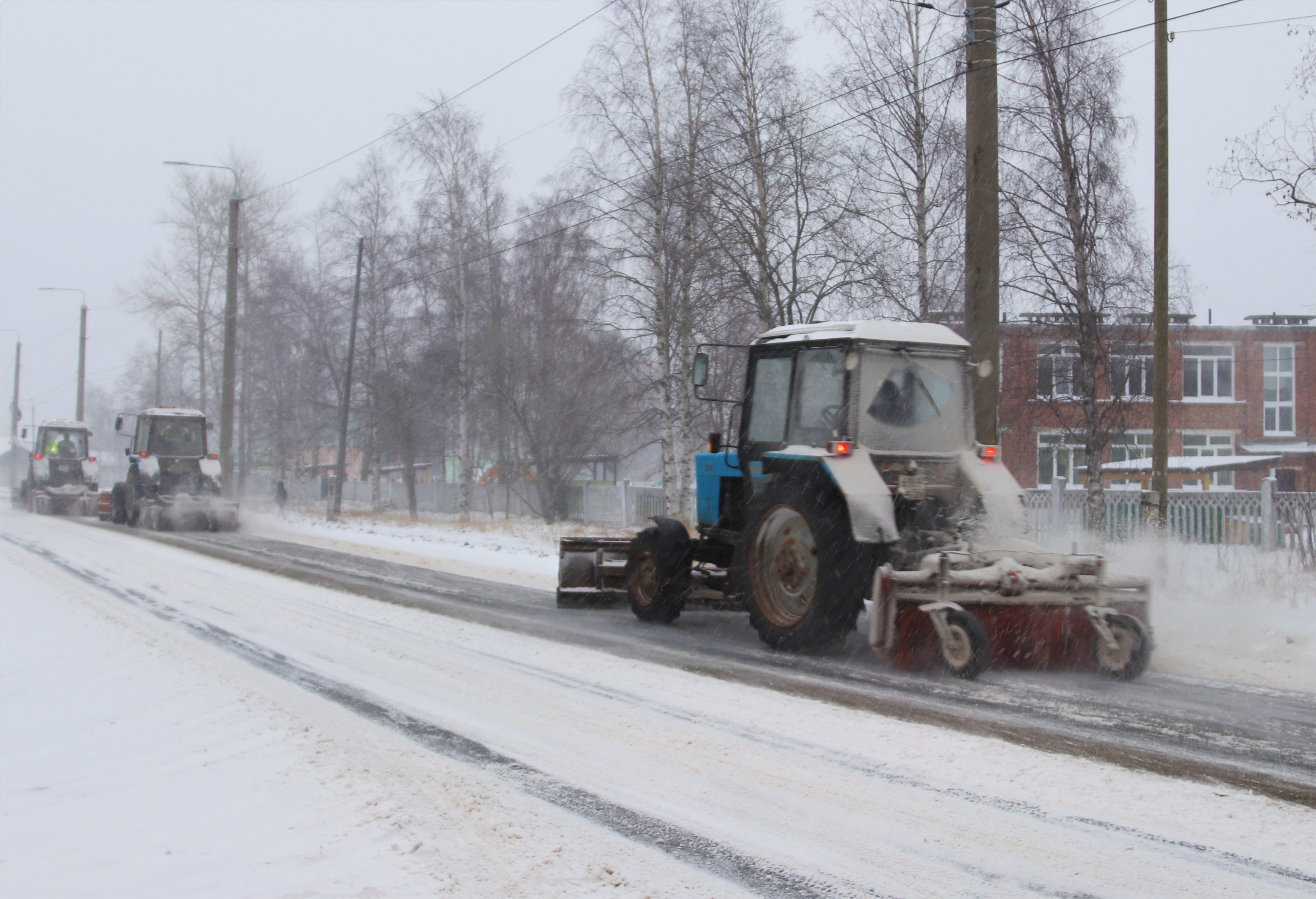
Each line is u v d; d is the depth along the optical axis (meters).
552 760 5.08
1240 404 33.09
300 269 39.94
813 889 3.52
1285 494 14.57
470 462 30.39
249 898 3.56
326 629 9.28
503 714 6.03
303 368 39.75
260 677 7.25
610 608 10.89
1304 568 12.55
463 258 29.72
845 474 7.54
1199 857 3.71
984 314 10.50
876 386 7.99
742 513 9.42
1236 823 4.03
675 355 23.41
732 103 19.75
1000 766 4.80
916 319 17.22
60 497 31.78
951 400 8.23
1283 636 8.51
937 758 4.94
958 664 6.75
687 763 4.97
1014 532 7.77
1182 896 3.39
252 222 44.44
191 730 6.02
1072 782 4.54
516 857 3.86
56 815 4.72
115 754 5.73
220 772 5.15
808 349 8.48
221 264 45.16
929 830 4.02
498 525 26.50
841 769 4.81
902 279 17.62
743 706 6.08
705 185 19.89
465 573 14.56
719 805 4.37
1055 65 15.34
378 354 34.03
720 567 9.66
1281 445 33.09
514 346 29.52
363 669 7.43
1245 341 33.16
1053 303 15.73
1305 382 33.25
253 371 42.44
